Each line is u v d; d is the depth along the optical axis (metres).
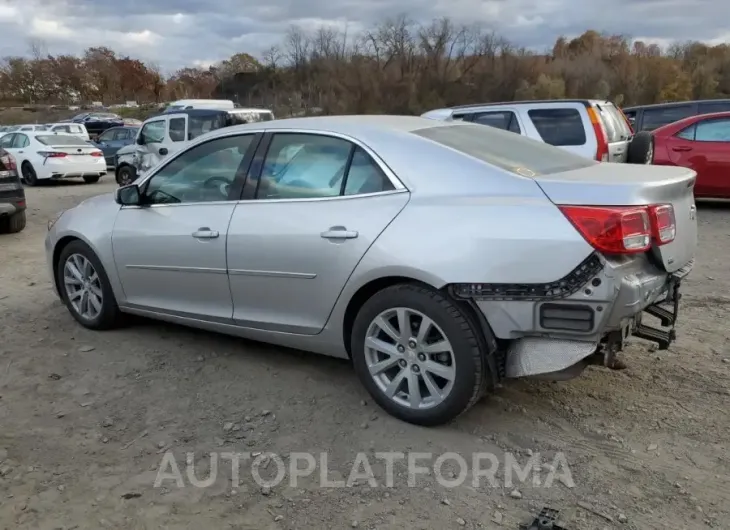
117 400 4.02
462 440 3.46
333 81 50.06
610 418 3.66
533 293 3.15
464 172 3.48
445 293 3.36
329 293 3.76
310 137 4.02
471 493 3.04
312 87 52.84
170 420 3.76
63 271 5.34
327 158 3.90
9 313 5.73
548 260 3.10
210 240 4.24
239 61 80.31
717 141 10.59
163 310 4.70
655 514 2.87
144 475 3.23
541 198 3.23
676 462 3.24
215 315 4.39
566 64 50.59
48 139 18.22
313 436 3.55
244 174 4.22
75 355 4.71
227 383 4.20
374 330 3.66
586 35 59.38
